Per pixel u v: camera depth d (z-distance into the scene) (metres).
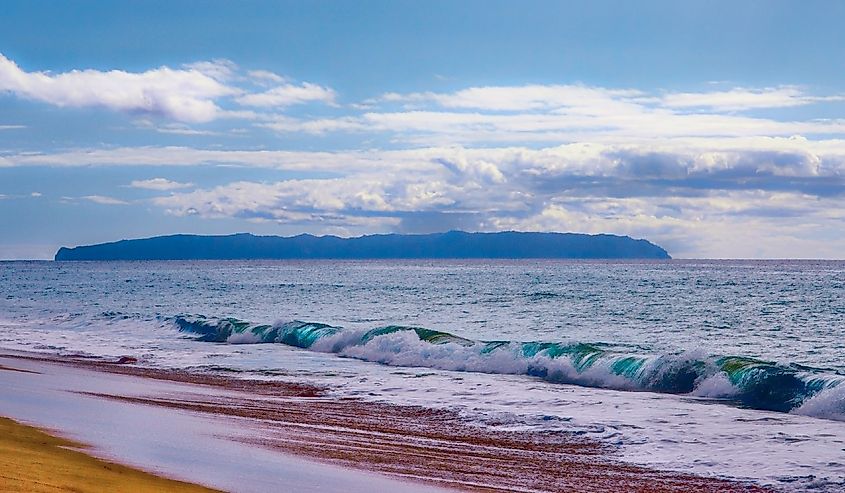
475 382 25.19
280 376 26.80
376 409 20.34
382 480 13.04
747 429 17.56
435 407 20.59
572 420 18.62
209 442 15.56
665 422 18.38
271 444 15.73
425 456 15.13
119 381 24.84
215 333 41.38
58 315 54.25
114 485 10.68
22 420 16.50
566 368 25.97
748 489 13.06
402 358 30.66
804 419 18.75
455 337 32.56
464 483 13.15
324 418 19.02
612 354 26.00
